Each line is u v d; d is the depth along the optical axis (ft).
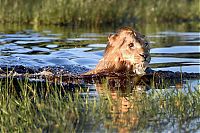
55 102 84.53
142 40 108.37
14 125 73.20
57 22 222.07
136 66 108.27
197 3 273.33
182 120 76.59
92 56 133.08
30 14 223.51
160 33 187.93
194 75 110.52
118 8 238.07
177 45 154.81
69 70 115.75
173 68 119.03
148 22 238.27
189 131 71.67
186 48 148.77
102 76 108.17
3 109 77.51
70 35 175.42
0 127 73.00
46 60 126.31
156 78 106.93
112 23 228.43
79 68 118.32
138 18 240.73
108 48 110.83
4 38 162.81
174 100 85.40
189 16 257.75
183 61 128.26
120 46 108.47
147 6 251.60
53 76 108.78
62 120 75.31
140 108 82.12
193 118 77.61
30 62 123.24
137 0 252.21
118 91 95.20
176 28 210.18
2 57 128.26
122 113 79.51
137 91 95.20
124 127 72.95
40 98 88.33
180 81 104.73
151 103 84.94
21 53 135.03
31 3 233.35
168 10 254.06
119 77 107.45
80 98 86.84
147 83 102.37
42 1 232.12
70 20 223.51
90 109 81.20
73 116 77.25
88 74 109.70
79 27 209.97
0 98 85.05
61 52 138.00
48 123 74.18
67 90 95.81
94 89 96.89
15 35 172.04
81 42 157.28
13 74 109.60
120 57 108.78
